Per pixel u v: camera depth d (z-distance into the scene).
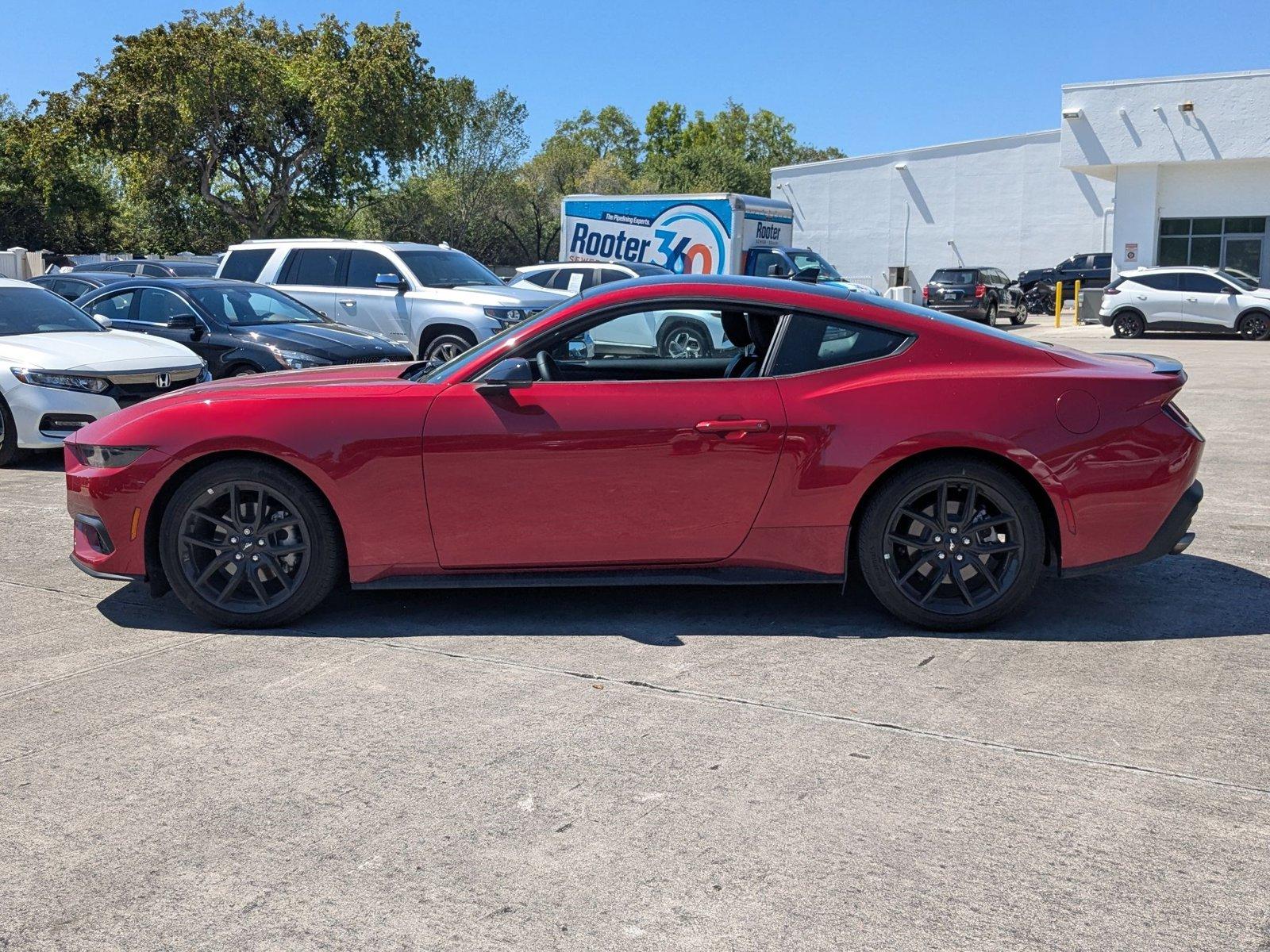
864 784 3.24
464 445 4.54
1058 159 40.97
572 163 63.84
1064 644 4.48
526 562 4.65
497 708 3.86
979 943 2.46
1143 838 2.92
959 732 3.61
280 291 11.73
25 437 8.80
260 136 42.22
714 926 2.54
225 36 40.91
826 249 45.56
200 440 4.62
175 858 2.87
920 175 43.41
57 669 4.31
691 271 23.80
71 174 53.00
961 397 4.48
